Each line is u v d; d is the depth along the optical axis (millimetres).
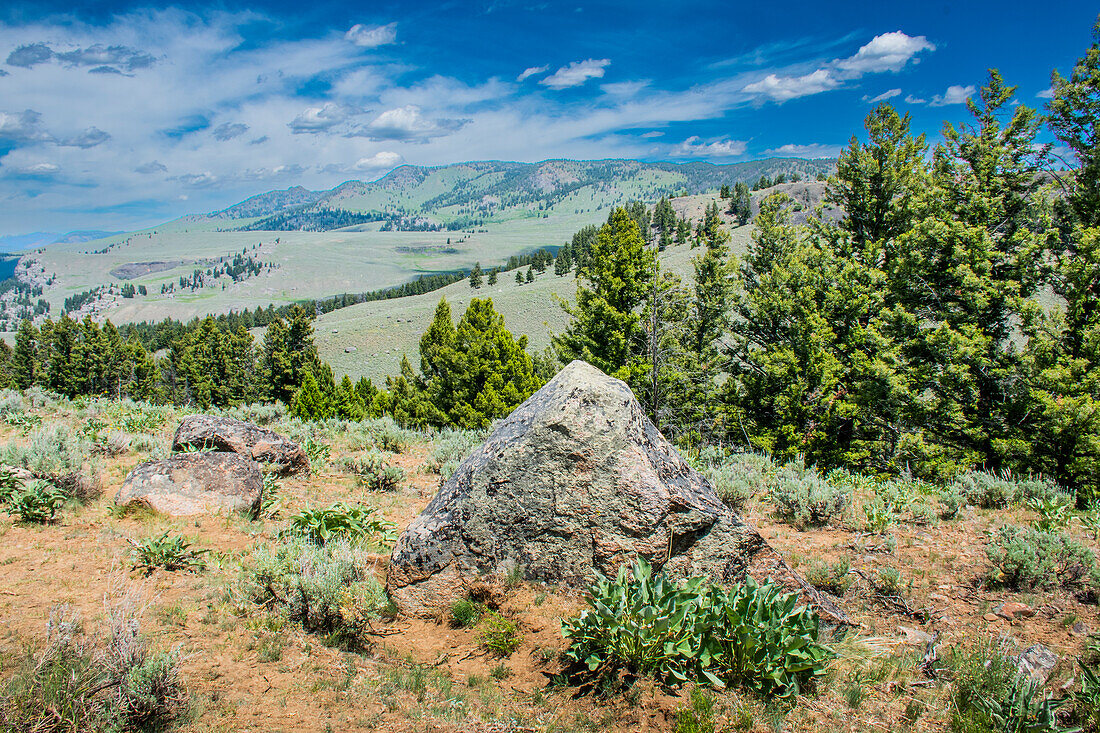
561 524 5645
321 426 18828
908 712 4137
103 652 3686
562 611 5387
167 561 6078
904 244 26688
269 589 5336
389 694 4254
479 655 4980
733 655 4309
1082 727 3834
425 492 11086
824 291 29953
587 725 3953
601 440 5699
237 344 86688
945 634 5500
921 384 25406
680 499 5547
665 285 34625
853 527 9008
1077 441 21016
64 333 93375
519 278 170875
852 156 32219
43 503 7047
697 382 36875
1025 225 26812
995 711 3975
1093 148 25125
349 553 5883
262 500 8820
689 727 3721
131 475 7977
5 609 4715
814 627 4441
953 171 27375
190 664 4273
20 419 14156
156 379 98000
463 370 43094
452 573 5738
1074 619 5664
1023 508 10148
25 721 3162
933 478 23156
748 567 5582
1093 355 21500
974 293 24016
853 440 27906
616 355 34031
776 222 38656
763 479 12008
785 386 30875
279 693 4094
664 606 4547
